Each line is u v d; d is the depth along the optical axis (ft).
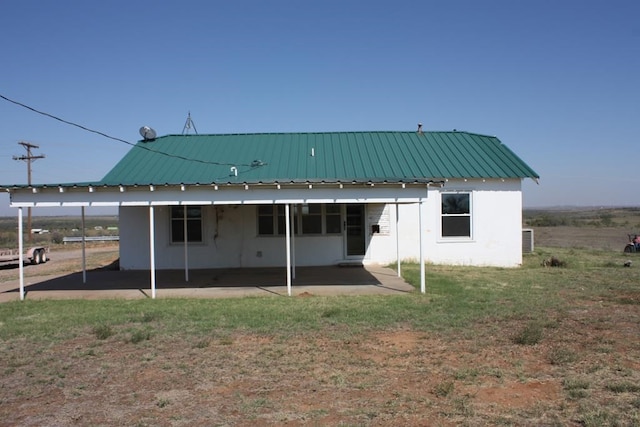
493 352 21.26
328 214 55.31
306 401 16.25
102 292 39.63
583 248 85.30
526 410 15.25
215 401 16.40
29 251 76.02
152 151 59.21
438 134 63.72
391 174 53.47
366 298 34.35
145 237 54.70
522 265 54.80
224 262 54.80
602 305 31.07
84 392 17.48
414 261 55.16
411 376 18.44
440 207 54.95
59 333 25.77
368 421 14.66
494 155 58.03
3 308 32.86
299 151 59.11
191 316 29.14
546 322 26.22
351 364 19.89
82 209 46.57
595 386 17.13
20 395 17.29
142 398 16.81
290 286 38.83
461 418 14.76
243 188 35.06
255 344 23.00
